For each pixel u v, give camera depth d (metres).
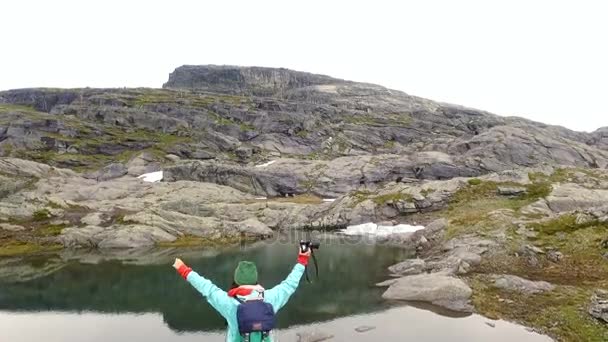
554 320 38.88
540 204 85.50
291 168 143.25
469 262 56.25
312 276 58.84
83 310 47.09
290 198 126.88
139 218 89.62
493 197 98.62
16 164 115.75
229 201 113.56
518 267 54.19
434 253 66.94
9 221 87.44
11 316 45.25
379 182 135.88
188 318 44.41
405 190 106.31
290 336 38.50
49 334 40.19
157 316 45.09
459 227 74.75
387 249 75.88
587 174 111.00
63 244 80.75
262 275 58.72
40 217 89.94
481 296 46.00
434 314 42.78
